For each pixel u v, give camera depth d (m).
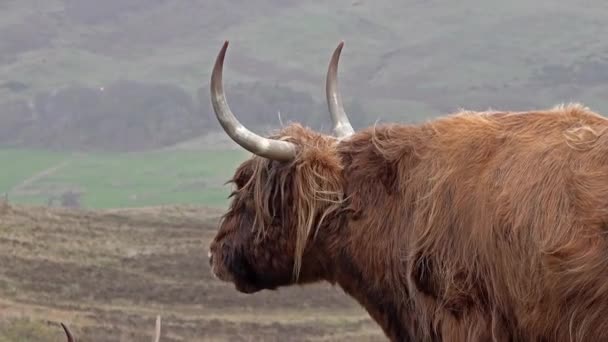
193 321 108.69
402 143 21.11
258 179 22.14
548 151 18.86
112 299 115.69
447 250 19.73
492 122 20.31
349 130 22.66
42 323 98.62
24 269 122.62
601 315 17.88
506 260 18.89
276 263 22.36
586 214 18.00
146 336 99.12
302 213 21.53
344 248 21.48
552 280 18.27
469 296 19.50
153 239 153.62
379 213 21.02
